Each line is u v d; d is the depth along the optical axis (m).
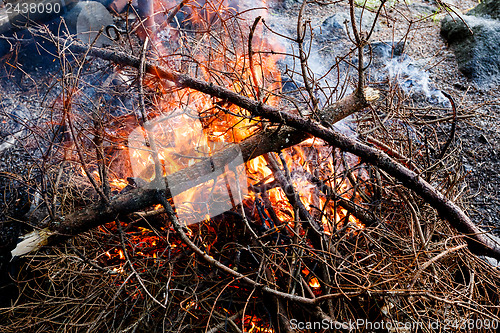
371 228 2.07
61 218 1.95
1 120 3.07
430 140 2.94
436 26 4.24
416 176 1.94
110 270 1.92
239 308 1.96
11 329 1.89
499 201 2.59
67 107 1.83
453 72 3.63
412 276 1.68
